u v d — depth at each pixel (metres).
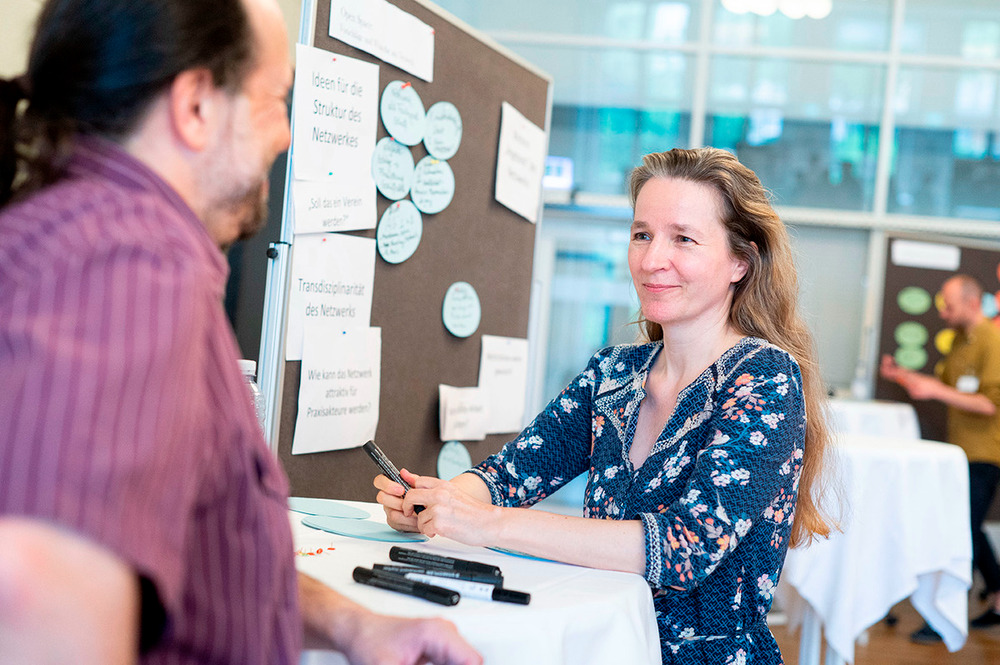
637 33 5.59
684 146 5.58
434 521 1.11
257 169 0.66
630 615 0.96
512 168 2.36
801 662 2.42
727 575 1.14
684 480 1.18
